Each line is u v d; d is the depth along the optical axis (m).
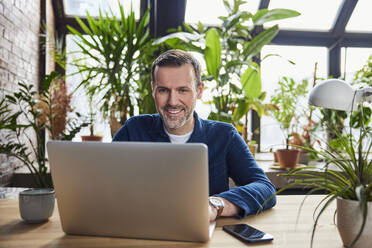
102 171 0.83
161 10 3.37
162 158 0.79
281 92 3.27
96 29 2.86
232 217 1.08
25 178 2.51
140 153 0.80
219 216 1.07
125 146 0.81
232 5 3.12
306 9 3.68
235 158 1.47
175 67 1.29
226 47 3.00
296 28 3.77
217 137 1.50
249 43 2.84
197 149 0.77
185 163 0.78
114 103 2.75
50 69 3.34
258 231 0.92
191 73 1.32
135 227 0.87
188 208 0.81
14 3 2.45
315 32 3.75
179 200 0.81
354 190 0.80
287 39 3.79
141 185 0.82
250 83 3.01
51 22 3.39
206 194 0.79
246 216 1.10
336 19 3.69
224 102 2.94
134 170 0.81
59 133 2.85
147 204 0.83
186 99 1.32
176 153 0.78
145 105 2.76
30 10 2.84
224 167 1.47
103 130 3.28
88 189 0.86
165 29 3.38
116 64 2.81
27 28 2.77
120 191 0.84
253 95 3.03
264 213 1.14
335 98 1.19
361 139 0.82
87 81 2.90
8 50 2.36
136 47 2.85
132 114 2.84
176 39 2.81
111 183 0.84
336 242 0.87
